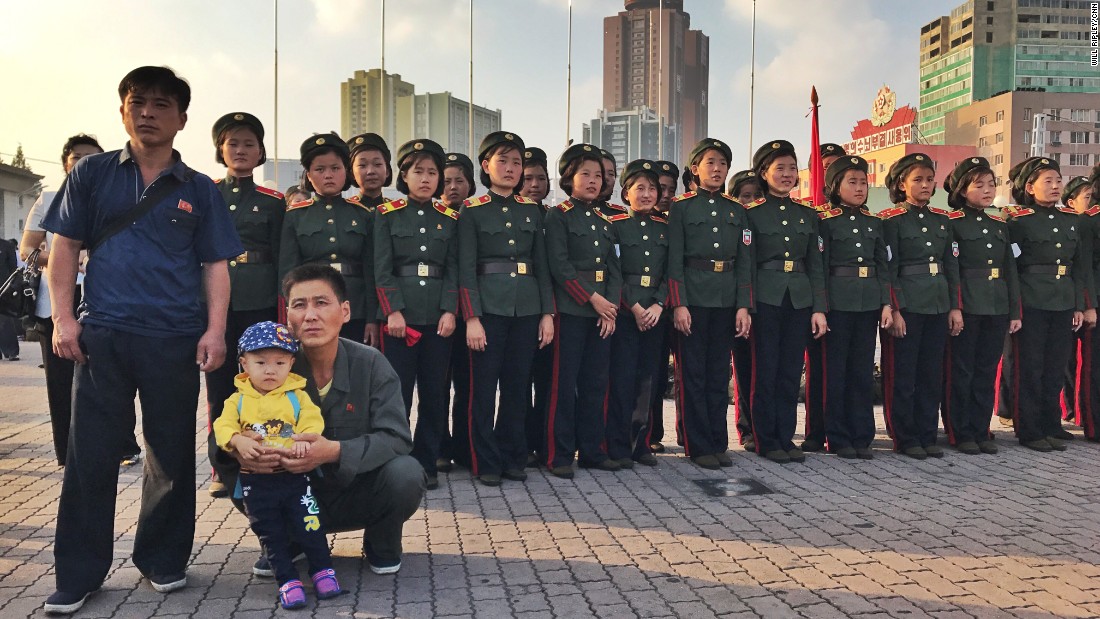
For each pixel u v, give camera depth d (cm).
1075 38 10206
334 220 498
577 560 371
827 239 604
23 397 839
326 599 322
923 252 604
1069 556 379
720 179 572
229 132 488
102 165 324
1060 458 600
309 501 326
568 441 544
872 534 411
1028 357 638
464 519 437
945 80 10862
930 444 611
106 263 318
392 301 484
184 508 335
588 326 550
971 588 339
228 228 342
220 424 313
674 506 463
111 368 316
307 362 339
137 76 317
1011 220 646
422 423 508
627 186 570
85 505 316
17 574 348
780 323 589
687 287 562
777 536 407
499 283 514
